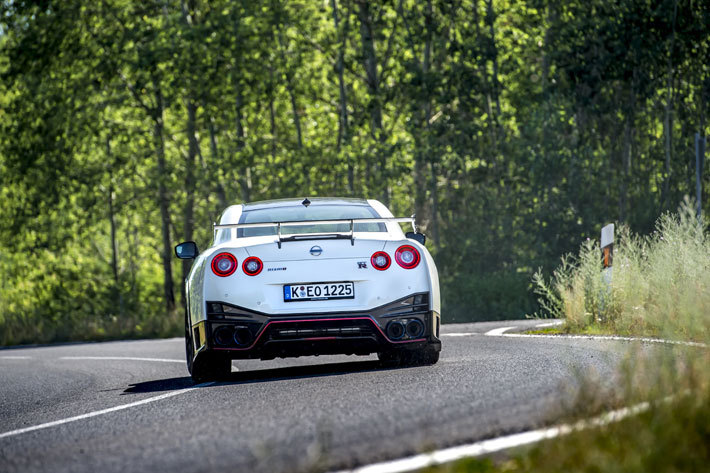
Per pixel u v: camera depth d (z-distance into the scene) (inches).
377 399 764.0
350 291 995.9
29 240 5064.0
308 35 4672.7
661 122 3973.9
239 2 4362.7
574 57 3796.8
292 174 4416.8
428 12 4151.1
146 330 3496.6
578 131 3873.0
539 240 3612.2
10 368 1777.8
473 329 1836.9
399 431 605.9
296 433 626.2
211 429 676.1
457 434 584.1
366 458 530.0
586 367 875.4
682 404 545.3
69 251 5447.8
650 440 487.2
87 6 4505.4
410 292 1009.5
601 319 1453.0
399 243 1023.6
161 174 4571.9
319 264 995.9
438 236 4296.3
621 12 3718.0
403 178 4389.8
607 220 3681.1
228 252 1004.6
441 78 4067.4
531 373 869.2
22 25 4549.7
